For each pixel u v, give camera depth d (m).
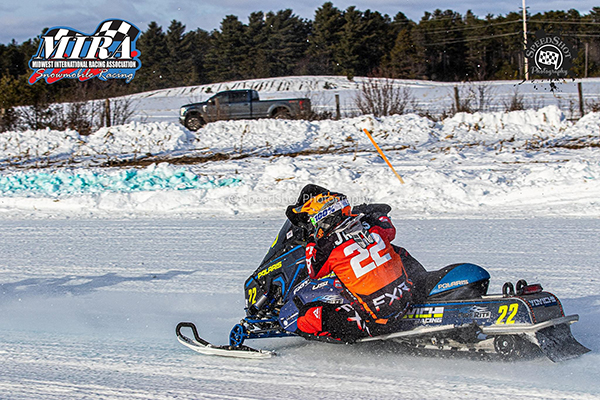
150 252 20.45
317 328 10.30
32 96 68.12
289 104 59.38
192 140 51.53
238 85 127.88
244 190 30.31
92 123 60.78
